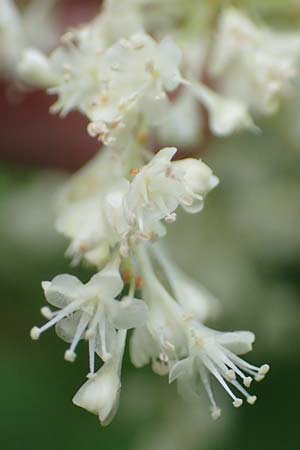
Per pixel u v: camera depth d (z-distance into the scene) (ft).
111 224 0.29
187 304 0.31
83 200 0.32
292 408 0.43
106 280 0.29
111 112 0.30
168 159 0.28
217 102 0.34
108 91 0.30
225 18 0.35
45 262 0.44
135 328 0.29
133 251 0.29
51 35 0.39
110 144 0.30
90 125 0.30
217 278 0.44
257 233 0.45
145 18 0.35
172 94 0.35
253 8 0.35
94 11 0.41
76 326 0.29
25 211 0.45
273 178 0.45
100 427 0.43
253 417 0.43
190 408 0.43
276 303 0.44
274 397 0.43
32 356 0.43
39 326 0.43
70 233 0.31
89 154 0.42
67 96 0.31
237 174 0.44
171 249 0.44
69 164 0.43
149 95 0.30
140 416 0.44
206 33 0.35
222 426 0.43
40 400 0.43
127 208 0.28
